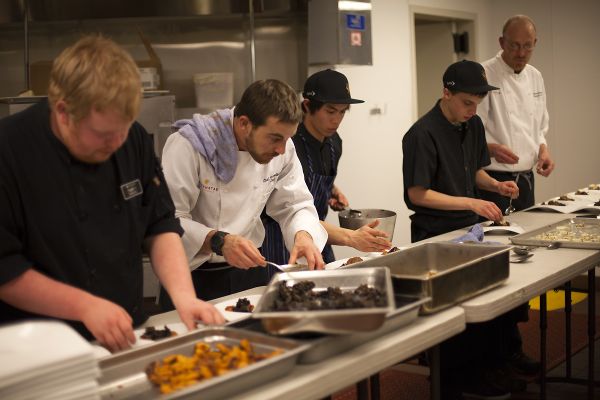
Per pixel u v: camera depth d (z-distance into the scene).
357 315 1.56
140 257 1.95
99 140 1.56
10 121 1.70
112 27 4.45
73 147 1.63
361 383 2.10
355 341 1.70
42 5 4.31
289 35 4.78
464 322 2.03
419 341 1.83
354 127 5.38
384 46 5.63
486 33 7.07
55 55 4.38
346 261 2.61
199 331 1.69
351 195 5.41
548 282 2.39
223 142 2.47
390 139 5.77
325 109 3.07
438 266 2.37
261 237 2.77
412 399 3.46
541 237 3.05
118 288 1.86
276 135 2.32
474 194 3.77
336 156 3.45
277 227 2.91
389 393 3.55
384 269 1.97
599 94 6.82
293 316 1.58
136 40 4.50
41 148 1.69
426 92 7.04
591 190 4.52
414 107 6.01
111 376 1.56
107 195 1.81
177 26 4.54
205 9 4.54
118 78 1.50
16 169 1.66
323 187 3.23
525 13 7.07
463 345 3.29
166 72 4.58
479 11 6.92
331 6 4.62
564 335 4.34
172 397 1.33
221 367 1.50
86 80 1.48
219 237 2.35
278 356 1.48
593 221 3.37
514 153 4.34
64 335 1.36
